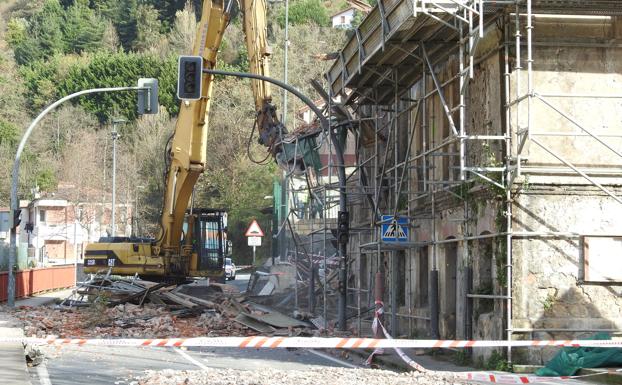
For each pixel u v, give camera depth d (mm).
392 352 25031
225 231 48469
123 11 143125
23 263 59281
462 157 21594
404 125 32062
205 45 38125
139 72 122188
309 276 41719
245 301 44594
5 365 19328
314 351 26594
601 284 22281
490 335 22625
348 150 57875
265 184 95688
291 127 96750
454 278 26312
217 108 99875
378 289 25312
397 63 28203
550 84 22703
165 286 41469
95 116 124000
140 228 108438
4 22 153375
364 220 36875
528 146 22500
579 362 19938
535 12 21984
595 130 22719
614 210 22453
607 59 22875
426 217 27656
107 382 18500
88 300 42781
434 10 21641
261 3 36031
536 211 22266
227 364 22719
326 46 109250
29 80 127750
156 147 111938
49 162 120062
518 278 22141
